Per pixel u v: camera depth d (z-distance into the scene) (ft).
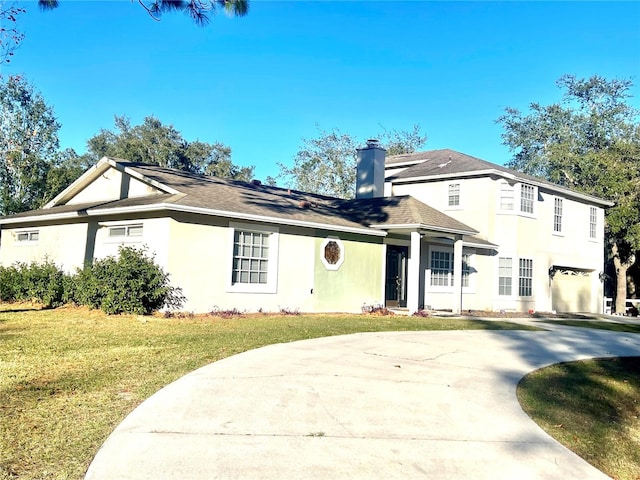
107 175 56.54
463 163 75.46
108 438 14.87
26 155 102.58
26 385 20.03
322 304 53.06
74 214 50.62
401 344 33.27
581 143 122.93
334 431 16.24
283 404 18.67
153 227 44.04
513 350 33.58
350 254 55.93
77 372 22.33
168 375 22.25
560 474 14.01
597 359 32.53
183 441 14.80
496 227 70.85
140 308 41.45
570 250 81.15
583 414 20.75
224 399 18.92
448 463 14.26
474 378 24.45
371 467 13.65
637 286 116.16
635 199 91.25
